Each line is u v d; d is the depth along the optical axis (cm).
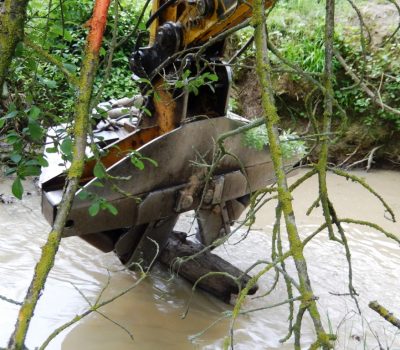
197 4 380
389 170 765
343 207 634
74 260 489
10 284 436
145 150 373
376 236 567
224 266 442
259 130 420
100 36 150
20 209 577
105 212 367
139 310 425
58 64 158
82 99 147
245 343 392
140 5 760
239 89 807
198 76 320
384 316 164
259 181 448
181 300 442
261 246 539
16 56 238
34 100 265
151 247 427
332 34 210
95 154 205
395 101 744
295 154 432
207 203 414
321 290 462
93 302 429
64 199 142
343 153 766
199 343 391
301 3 850
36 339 380
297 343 161
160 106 410
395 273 496
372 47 767
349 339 397
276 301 446
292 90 768
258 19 169
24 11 154
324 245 543
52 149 231
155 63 413
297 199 649
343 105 763
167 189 391
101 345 382
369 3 834
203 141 395
